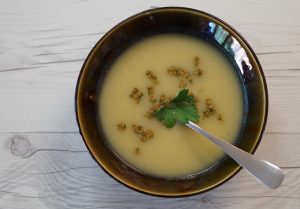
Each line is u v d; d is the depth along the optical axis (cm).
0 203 32
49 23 34
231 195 31
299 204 31
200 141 31
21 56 33
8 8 34
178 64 31
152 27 31
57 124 32
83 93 29
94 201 32
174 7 30
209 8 33
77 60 33
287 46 33
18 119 33
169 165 30
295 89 32
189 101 30
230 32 30
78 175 32
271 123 32
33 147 32
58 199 32
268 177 27
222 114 31
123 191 32
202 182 29
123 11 34
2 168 32
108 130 31
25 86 33
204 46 31
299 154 31
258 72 29
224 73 31
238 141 30
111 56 31
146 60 31
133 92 31
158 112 30
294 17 33
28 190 32
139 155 31
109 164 29
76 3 34
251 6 33
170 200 31
